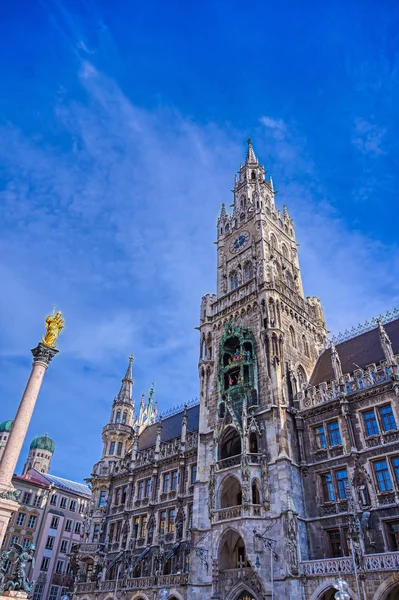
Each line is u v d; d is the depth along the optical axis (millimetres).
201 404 49750
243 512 37125
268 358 45188
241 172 72500
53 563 74562
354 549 30516
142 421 72062
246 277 56438
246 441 40688
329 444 38750
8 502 30469
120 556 51656
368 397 38031
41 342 37188
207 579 38344
